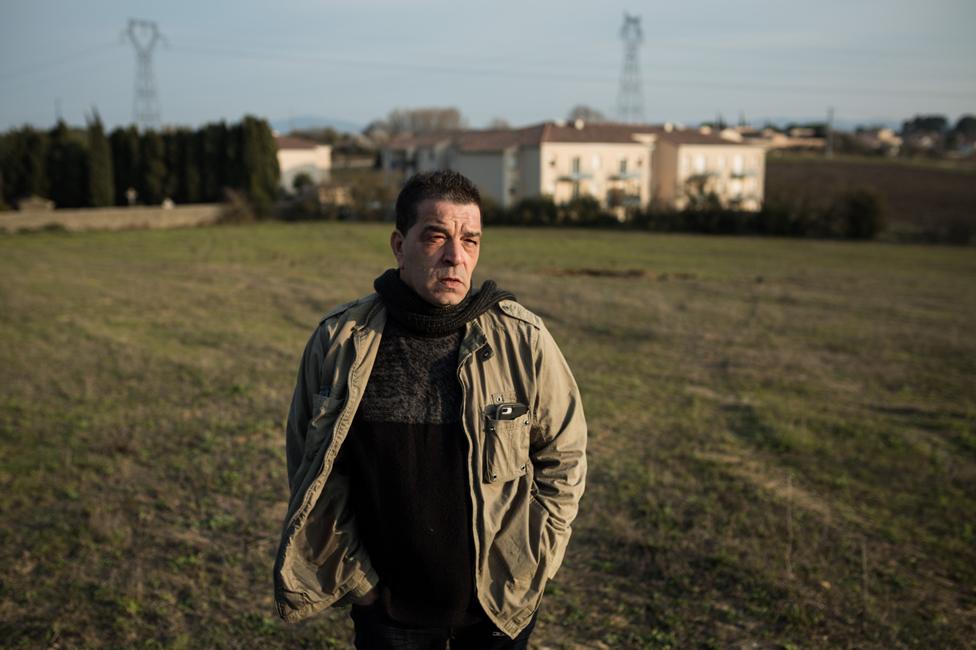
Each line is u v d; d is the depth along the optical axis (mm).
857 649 3436
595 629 3617
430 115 150875
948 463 6172
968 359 11172
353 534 1962
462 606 1948
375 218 53062
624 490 5414
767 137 134250
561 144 59750
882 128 166625
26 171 56531
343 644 3457
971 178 76375
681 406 8031
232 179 59875
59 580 4004
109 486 5410
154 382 8734
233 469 5781
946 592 3996
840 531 4738
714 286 21234
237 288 18516
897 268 30094
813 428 7227
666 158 65375
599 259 30406
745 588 3977
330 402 1895
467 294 1994
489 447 1917
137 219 45562
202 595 3875
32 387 8391
